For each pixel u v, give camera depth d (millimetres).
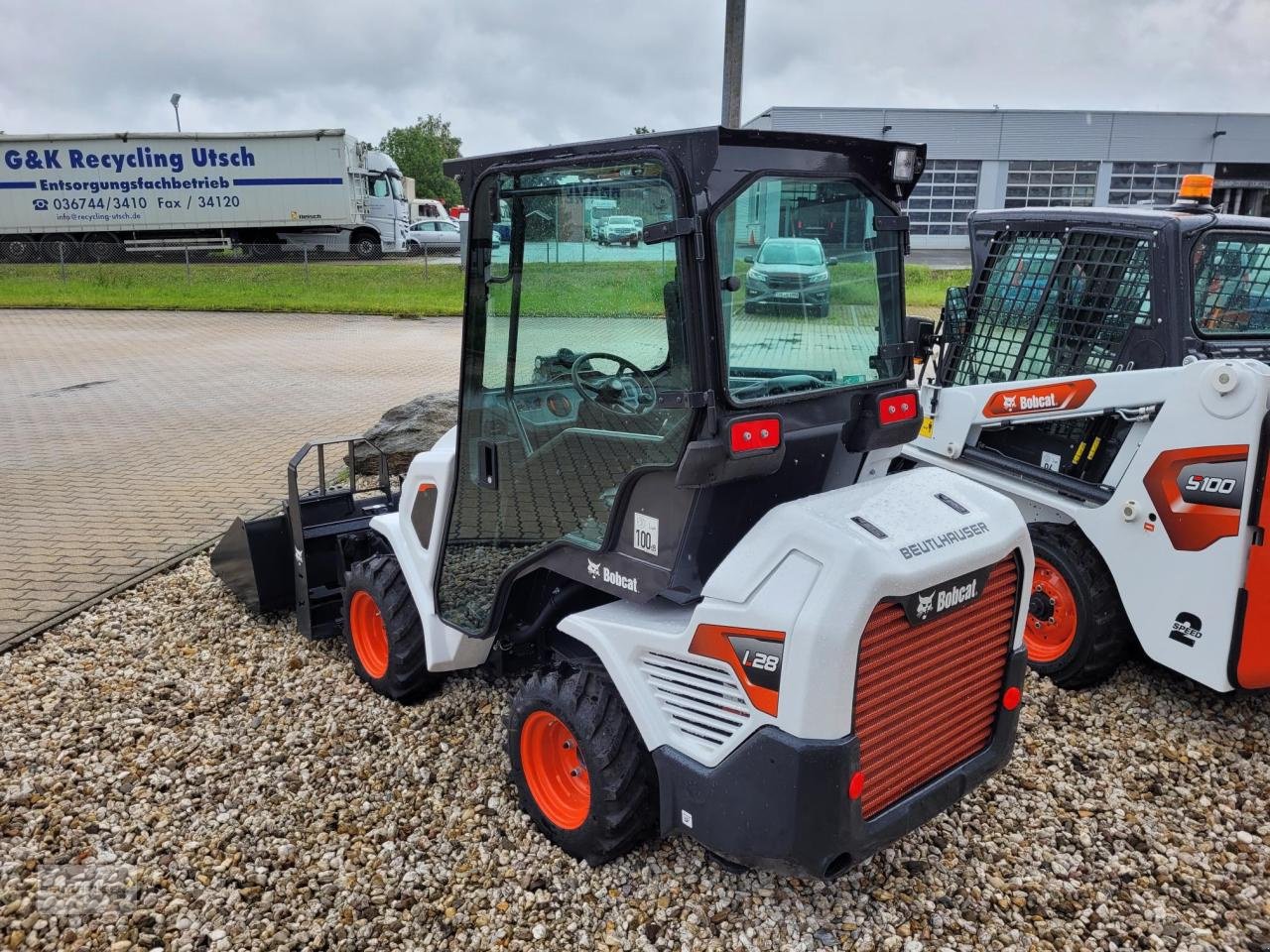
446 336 17688
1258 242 4398
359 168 30203
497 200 3033
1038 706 4359
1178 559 3930
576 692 3043
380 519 4270
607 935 2916
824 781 2428
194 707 4375
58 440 9609
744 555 2609
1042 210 4781
